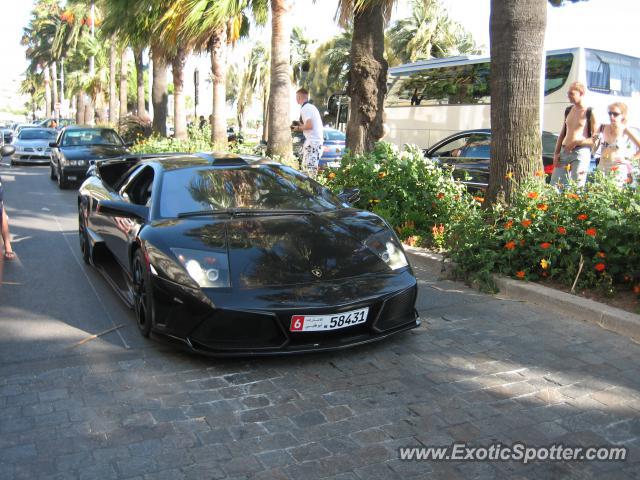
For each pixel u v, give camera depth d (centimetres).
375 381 353
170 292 365
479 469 265
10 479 253
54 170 1570
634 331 426
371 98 933
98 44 4575
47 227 884
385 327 388
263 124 4684
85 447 279
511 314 478
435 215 748
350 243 407
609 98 1320
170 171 484
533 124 598
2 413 310
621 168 679
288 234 404
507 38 591
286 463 267
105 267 570
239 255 376
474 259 560
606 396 337
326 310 356
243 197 459
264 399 329
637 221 490
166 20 1415
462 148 1031
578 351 402
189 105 5919
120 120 2608
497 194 608
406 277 399
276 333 356
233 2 1241
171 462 267
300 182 505
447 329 443
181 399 328
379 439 289
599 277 510
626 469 266
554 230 526
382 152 809
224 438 288
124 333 428
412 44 3628
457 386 348
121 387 342
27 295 528
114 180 623
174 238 389
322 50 4334
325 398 331
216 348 356
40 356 387
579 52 1288
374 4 865
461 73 1614
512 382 354
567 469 266
